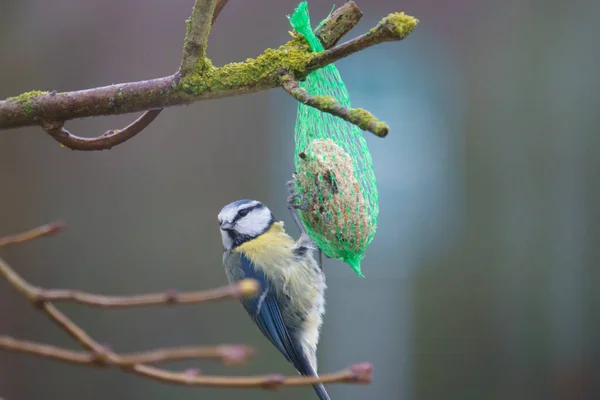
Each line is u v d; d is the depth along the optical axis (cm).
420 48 1345
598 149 1284
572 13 1309
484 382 1268
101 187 1281
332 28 513
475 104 1331
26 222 1255
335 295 1307
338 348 1288
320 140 654
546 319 1279
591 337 1258
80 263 1259
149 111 478
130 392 1244
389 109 1337
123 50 1270
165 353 211
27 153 1269
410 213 1316
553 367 1263
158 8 1277
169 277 1269
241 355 205
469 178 1322
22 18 1244
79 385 1240
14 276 250
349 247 648
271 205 1305
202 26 442
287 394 1260
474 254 1305
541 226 1297
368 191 660
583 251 1279
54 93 461
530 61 1320
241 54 1296
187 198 1292
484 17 1339
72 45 1258
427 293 1300
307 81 625
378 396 1274
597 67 1297
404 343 1286
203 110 1309
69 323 240
